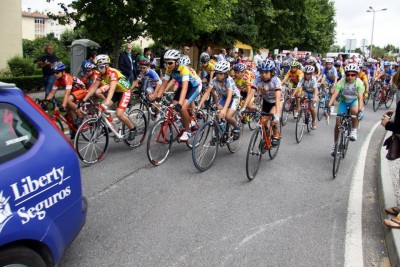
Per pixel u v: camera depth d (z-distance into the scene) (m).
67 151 2.71
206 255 3.39
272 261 3.32
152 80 8.52
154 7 11.34
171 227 3.92
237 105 6.43
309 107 8.95
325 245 3.62
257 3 23.17
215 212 4.32
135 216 4.16
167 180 5.38
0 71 14.44
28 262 2.27
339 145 5.91
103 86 6.61
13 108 2.45
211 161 6.07
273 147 6.32
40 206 2.41
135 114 7.12
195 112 7.00
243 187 5.20
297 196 4.92
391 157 3.99
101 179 5.33
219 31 20.86
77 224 2.83
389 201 4.38
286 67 23.55
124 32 12.16
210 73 10.15
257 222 4.09
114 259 3.29
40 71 15.73
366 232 3.93
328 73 11.34
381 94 13.65
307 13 29.44
